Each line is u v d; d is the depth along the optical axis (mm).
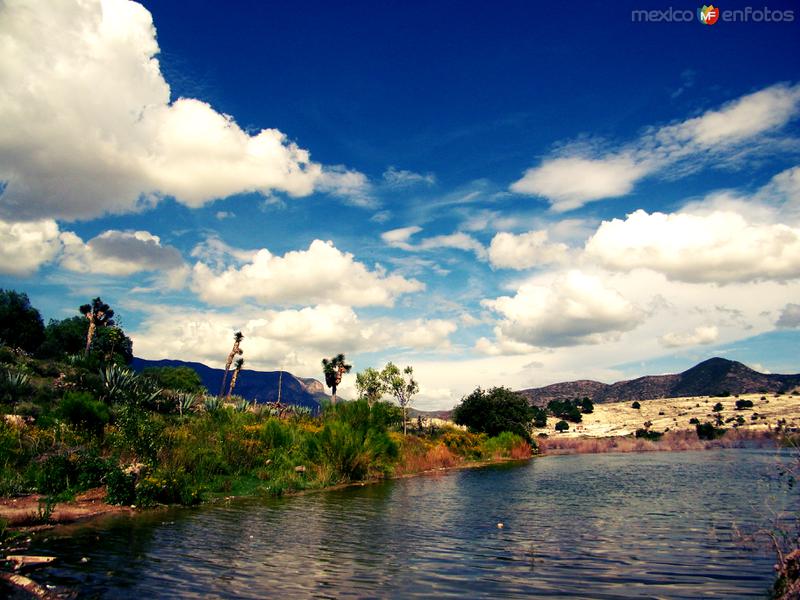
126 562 9234
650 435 76438
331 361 64312
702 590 7836
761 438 62156
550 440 72062
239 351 61281
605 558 9891
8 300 53188
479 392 63531
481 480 26422
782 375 176750
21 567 8766
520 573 8836
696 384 196750
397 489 22094
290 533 12227
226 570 8836
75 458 17109
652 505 17062
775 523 11141
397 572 8875
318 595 7582
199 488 17484
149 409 35312
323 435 25938
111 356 54812
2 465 16516
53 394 32844
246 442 24531
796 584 6945
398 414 48656
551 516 15008
